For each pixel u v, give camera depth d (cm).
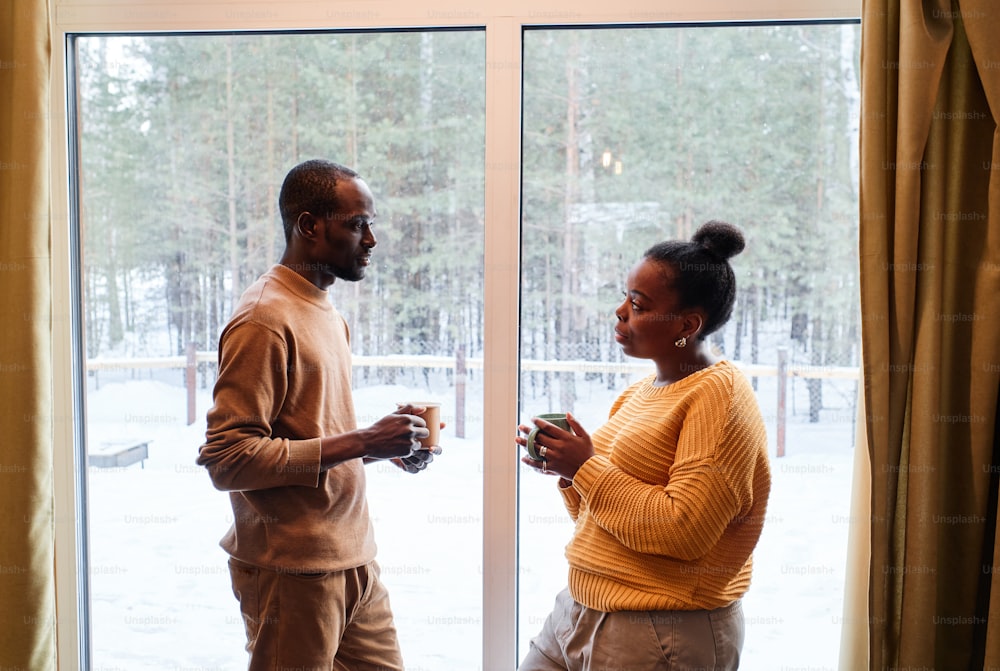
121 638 206
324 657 156
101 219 198
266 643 155
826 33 182
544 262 190
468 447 194
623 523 138
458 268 191
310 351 155
